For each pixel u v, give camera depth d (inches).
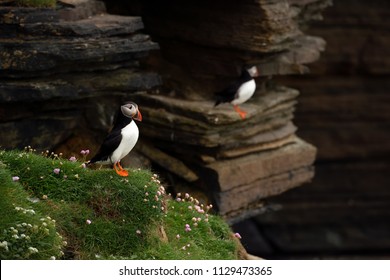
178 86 701.9
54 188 433.1
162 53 719.1
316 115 1015.6
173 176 682.8
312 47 741.9
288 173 732.0
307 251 1021.8
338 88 1015.6
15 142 560.4
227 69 690.8
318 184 1024.2
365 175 1031.0
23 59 530.6
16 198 409.4
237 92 640.4
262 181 710.5
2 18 529.3
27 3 543.2
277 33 670.5
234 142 680.4
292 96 732.0
